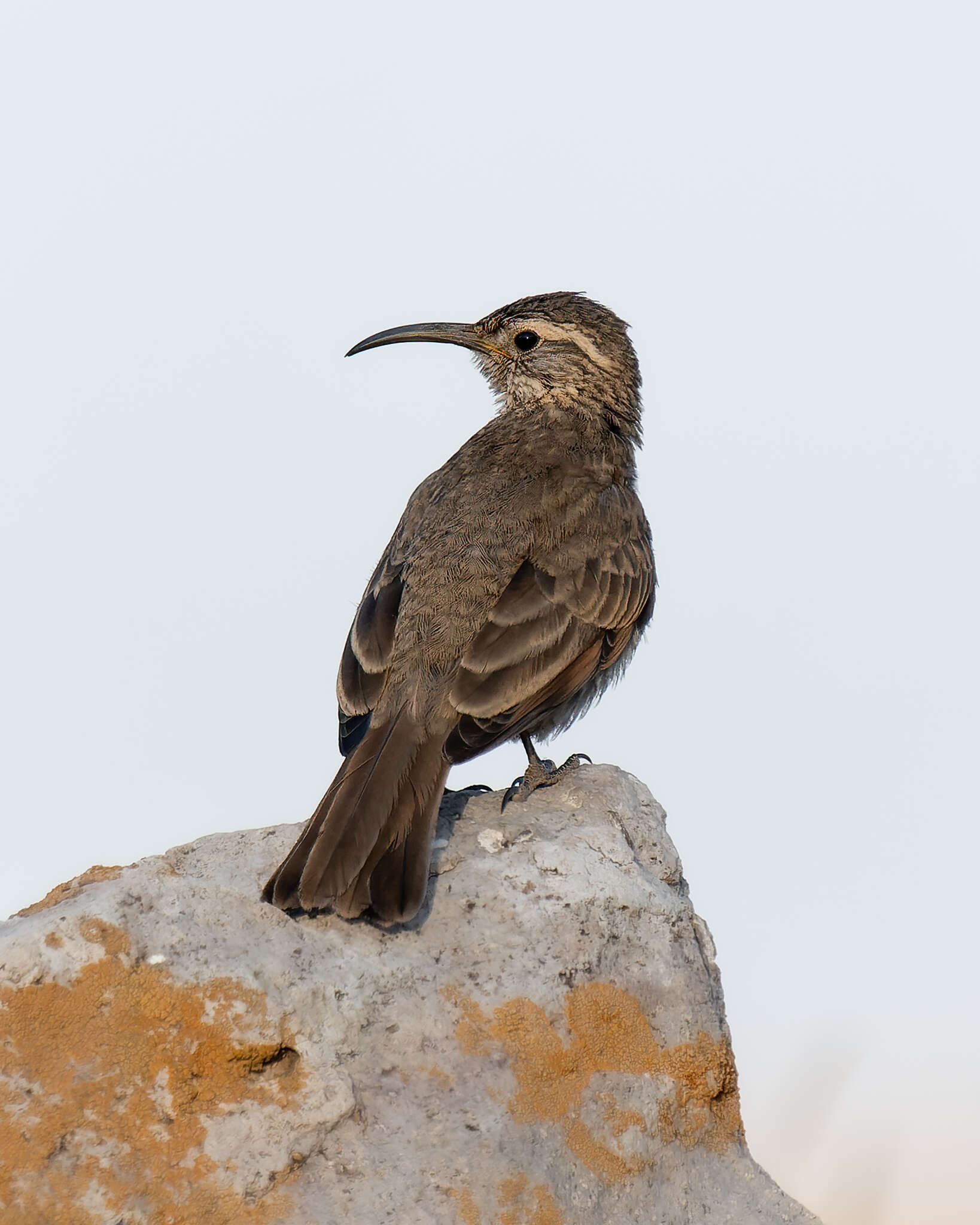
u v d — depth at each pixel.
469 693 12.16
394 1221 9.06
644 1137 10.16
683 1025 10.66
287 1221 8.97
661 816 12.34
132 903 9.77
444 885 10.83
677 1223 10.06
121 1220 8.83
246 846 11.08
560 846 11.30
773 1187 10.58
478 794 12.55
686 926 11.11
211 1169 9.05
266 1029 9.41
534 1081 9.95
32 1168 8.87
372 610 12.89
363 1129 9.40
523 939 10.54
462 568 12.88
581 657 13.23
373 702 12.23
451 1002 10.09
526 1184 9.47
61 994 9.33
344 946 10.10
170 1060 9.26
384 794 11.10
